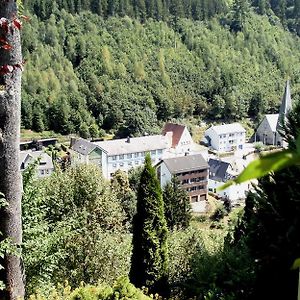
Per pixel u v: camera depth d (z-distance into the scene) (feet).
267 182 21.33
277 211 20.76
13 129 19.84
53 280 33.68
